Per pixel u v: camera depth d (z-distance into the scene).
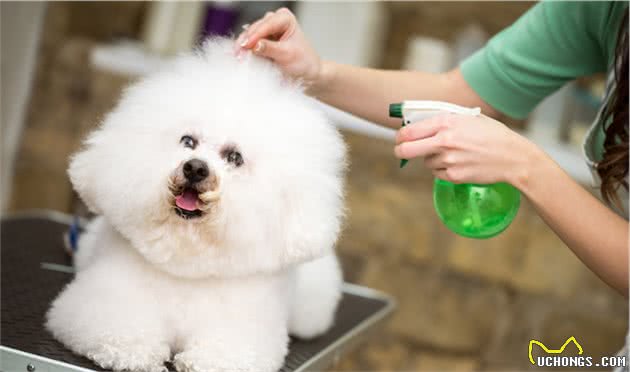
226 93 1.60
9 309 1.82
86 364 1.51
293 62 1.82
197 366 1.52
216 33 3.93
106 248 1.67
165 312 1.61
